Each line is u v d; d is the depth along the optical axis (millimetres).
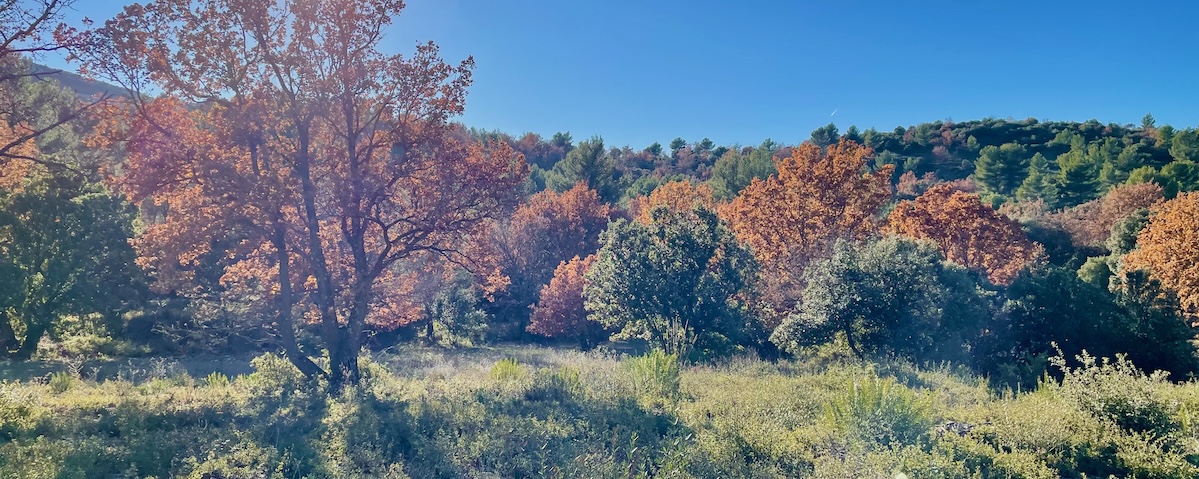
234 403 10625
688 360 17734
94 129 13023
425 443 7320
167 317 28328
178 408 9789
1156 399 7645
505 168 14984
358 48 13422
